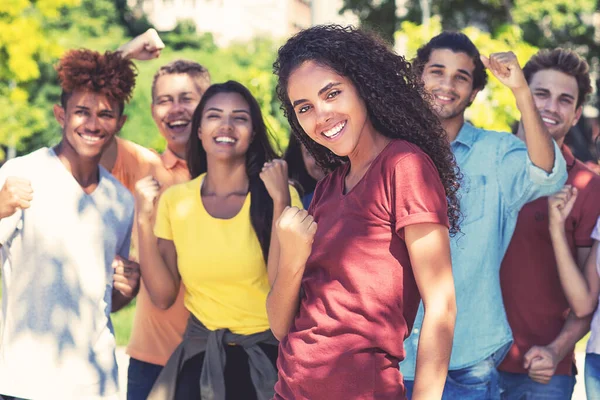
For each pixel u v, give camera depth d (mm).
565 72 4984
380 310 2941
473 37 10805
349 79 3025
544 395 4621
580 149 17141
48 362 4129
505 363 4652
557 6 15719
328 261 3025
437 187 2947
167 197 4621
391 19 17547
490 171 4309
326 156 3379
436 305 2883
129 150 5426
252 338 4324
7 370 4105
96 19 27859
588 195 4699
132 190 5453
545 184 4270
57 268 4215
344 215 3025
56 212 4277
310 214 3283
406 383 4133
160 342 5059
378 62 3064
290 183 4992
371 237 2961
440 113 4352
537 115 4172
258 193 4469
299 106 3051
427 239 2898
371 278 2945
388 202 2957
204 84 5617
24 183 3998
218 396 4254
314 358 2988
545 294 4648
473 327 4215
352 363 2938
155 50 5070
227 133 4516
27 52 15805
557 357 4484
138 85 21156
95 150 4418
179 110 5504
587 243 4645
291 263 3082
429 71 4406
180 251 4504
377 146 3109
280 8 30547
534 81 5027
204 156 4785
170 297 4699
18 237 4195
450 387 4219
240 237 4406
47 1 16203
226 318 4352
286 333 3236
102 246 4379
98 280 4336
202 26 30359
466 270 4203
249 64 25625
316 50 3027
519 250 4656
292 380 3031
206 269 4395
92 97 4406
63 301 4203
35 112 19094
